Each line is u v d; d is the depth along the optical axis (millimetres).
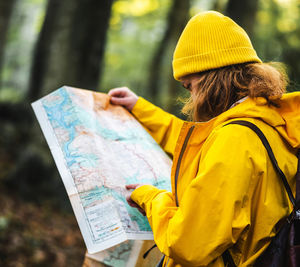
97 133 1702
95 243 1394
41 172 6172
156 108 2051
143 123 2041
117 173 1587
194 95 1474
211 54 1400
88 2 6246
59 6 6375
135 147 1781
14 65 16422
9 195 5832
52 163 6289
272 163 1297
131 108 2043
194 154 1395
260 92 1343
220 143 1256
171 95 11688
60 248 4645
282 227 1310
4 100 9156
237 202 1194
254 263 1306
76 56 6223
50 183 6180
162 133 2012
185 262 1206
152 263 1644
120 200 1484
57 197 6125
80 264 4469
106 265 1662
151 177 1678
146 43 16078
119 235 1383
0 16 7969
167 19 12898
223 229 1172
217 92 1395
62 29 6219
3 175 6508
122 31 15922
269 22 11055
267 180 1279
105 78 15164
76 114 1691
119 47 15648
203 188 1203
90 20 6273
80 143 1609
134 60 15586
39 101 1771
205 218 1185
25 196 5914
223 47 1401
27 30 17250
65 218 5809
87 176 1505
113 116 1905
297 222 1292
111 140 1735
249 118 1321
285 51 9836
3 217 4656
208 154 1266
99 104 1892
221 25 1420
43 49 7707
